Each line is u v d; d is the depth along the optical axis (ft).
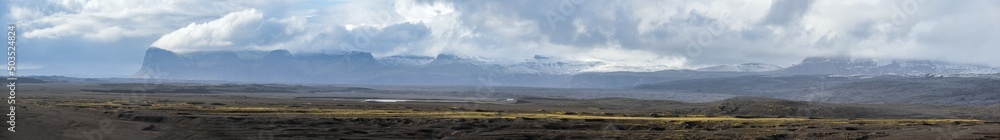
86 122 278.26
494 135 256.73
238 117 301.84
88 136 246.68
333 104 543.80
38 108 357.20
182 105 440.86
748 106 464.65
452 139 251.80
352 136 248.32
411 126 278.67
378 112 372.79
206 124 274.98
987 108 583.99
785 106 464.65
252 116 311.68
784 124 307.58
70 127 264.72
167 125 277.85
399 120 296.92
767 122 320.09
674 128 286.05
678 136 258.16
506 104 643.45
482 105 589.73
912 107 599.98
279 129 262.67
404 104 583.99
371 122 289.33
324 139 240.73
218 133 254.27
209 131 258.78
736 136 259.80
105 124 274.77
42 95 605.31
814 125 304.30
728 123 307.58
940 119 422.82
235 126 270.87
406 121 291.99
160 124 280.10
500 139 248.93
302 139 240.73
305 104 531.50
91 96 647.56
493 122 291.38
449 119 299.58
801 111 468.34
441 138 254.88
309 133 254.27
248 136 246.88
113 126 269.85
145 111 342.03
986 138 256.52
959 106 645.10
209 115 315.37
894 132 277.44
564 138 252.83
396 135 254.06
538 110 484.33
